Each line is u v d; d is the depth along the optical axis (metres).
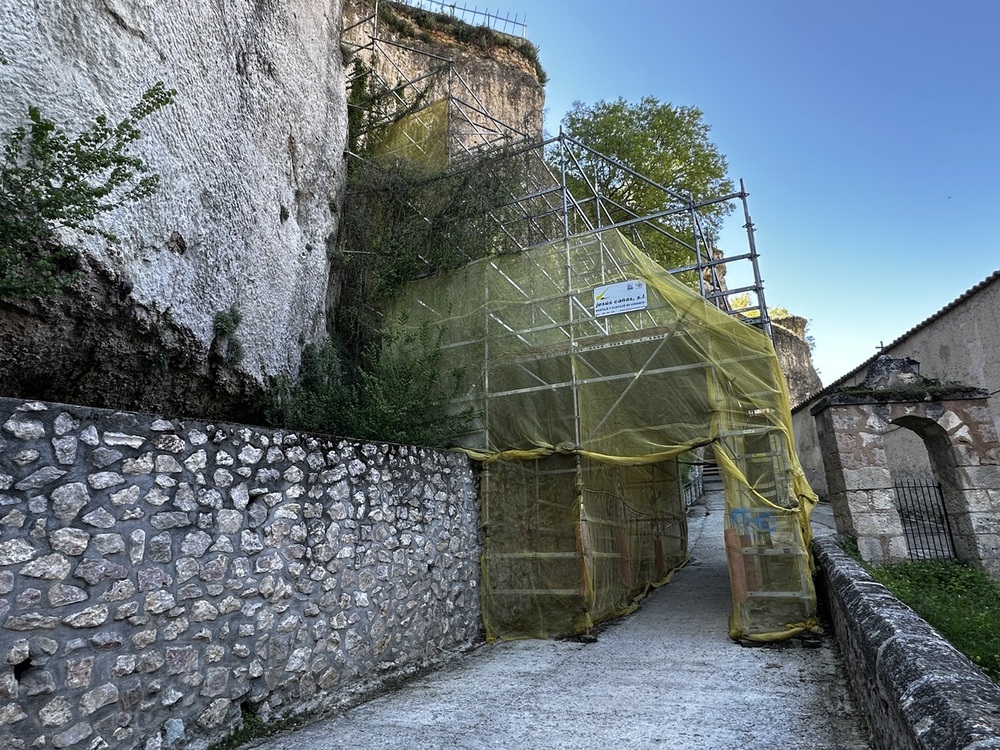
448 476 6.65
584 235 7.78
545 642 6.57
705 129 18.73
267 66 6.77
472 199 8.91
